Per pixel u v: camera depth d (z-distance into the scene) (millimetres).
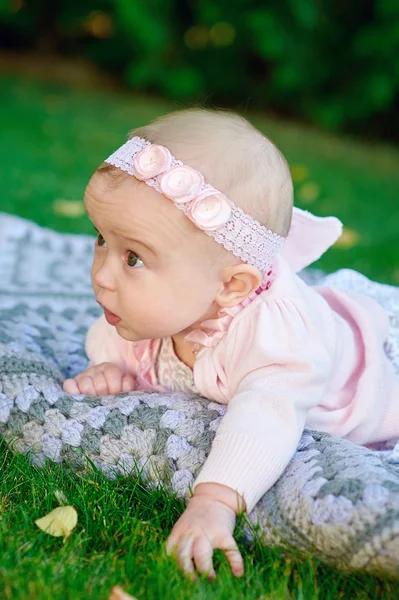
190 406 1794
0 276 2984
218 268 1713
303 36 7289
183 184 1624
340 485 1487
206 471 1577
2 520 1542
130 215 1643
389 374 2117
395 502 1427
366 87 7152
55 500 1660
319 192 5199
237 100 7852
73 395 1894
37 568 1384
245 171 1708
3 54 8609
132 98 7848
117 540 1543
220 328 1797
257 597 1398
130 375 2055
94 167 5203
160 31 7590
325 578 1482
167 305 1691
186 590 1373
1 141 5711
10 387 1906
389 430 2068
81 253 3289
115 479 1745
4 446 1866
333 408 1984
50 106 7117
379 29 6961
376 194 5312
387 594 1422
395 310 2525
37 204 4230
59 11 8492
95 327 2145
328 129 7422
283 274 1853
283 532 1518
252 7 7527
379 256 3969
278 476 1590
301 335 1756
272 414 1635
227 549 1466
